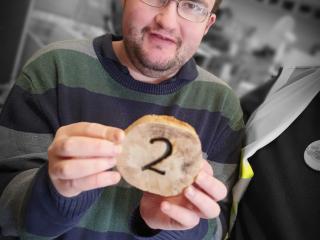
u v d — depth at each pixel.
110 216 0.58
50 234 0.48
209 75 0.73
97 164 0.38
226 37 1.71
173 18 0.56
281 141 0.67
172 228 0.48
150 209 0.50
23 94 0.62
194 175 0.43
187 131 0.43
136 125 0.43
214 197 0.44
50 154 0.41
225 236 0.67
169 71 0.62
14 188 0.52
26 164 0.57
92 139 0.39
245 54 1.73
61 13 1.77
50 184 0.43
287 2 1.68
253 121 0.72
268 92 0.79
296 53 1.61
